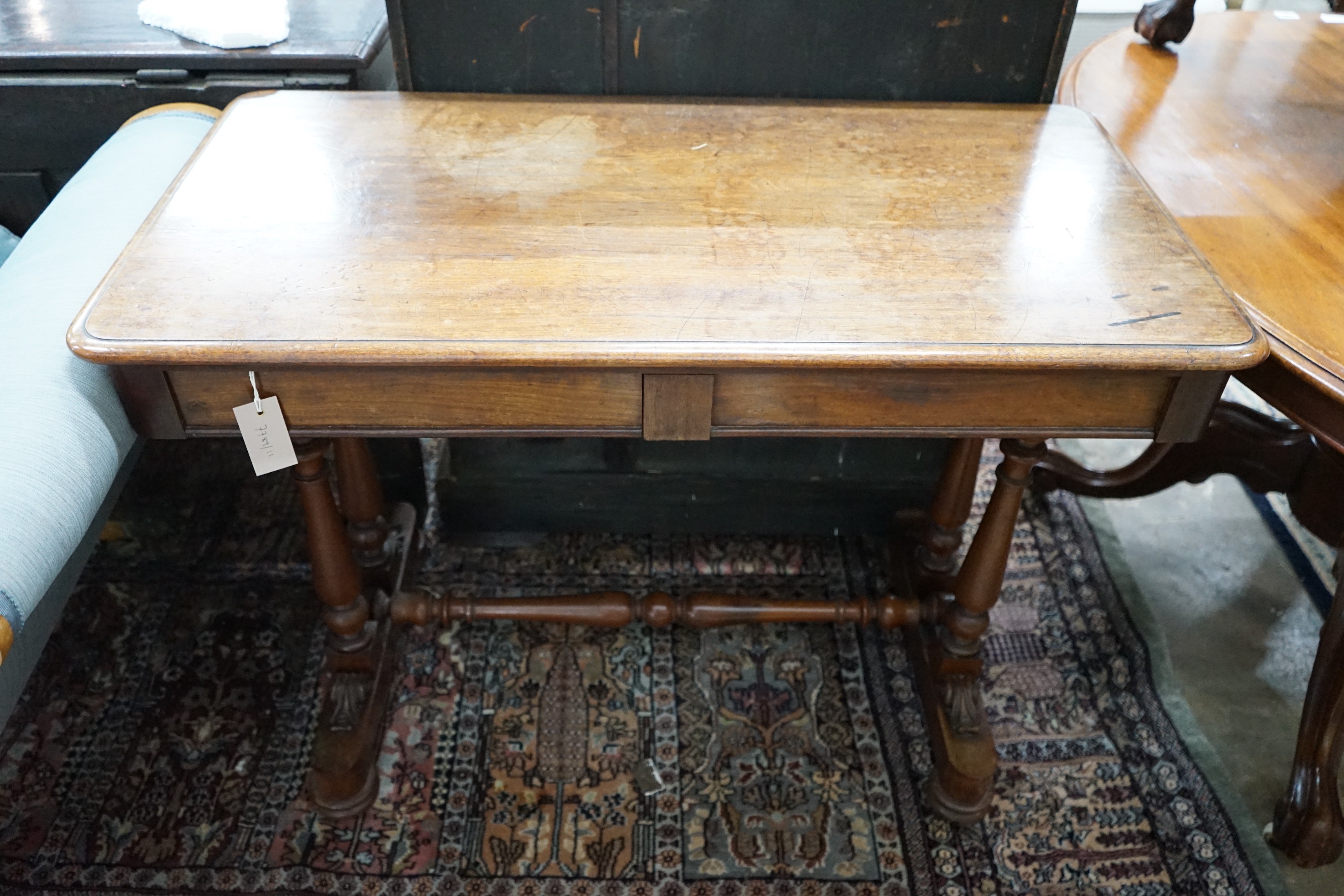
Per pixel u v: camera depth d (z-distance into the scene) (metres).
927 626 1.64
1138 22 1.85
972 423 1.05
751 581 1.86
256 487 2.01
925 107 1.40
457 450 1.81
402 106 1.35
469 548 1.92
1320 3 2.54
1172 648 1.76
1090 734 1.60
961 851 1.44
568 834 1.45
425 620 1.62
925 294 1.01
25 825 1.43
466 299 0.98
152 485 2.00
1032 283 1.03
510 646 1.73
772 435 1.05
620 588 1.84
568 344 0.93
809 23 1.40
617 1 1.37
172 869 1.39
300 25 1.64
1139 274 1.05
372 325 0.95
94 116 1.60
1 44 1.56
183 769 1.51
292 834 1.44
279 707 1.61
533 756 1.56
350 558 1.41
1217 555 1.95
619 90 1.46
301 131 1.28
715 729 1.60
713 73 1.45
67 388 1.07
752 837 1.45
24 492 0.97
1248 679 1.71
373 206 1.13
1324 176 1.42
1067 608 1.81
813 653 1.74
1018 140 1.32
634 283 1.02
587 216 1.12
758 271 1.04
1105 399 1.03
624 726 1.61
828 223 1.12
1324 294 1.17
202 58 1.54
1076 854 1.44
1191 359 0.94
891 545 1.85
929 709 1.57
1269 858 1.42
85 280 1.20
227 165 1.20
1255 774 1.56
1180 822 1.47
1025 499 2.05
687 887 1.39
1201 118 1.58
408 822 1.46
